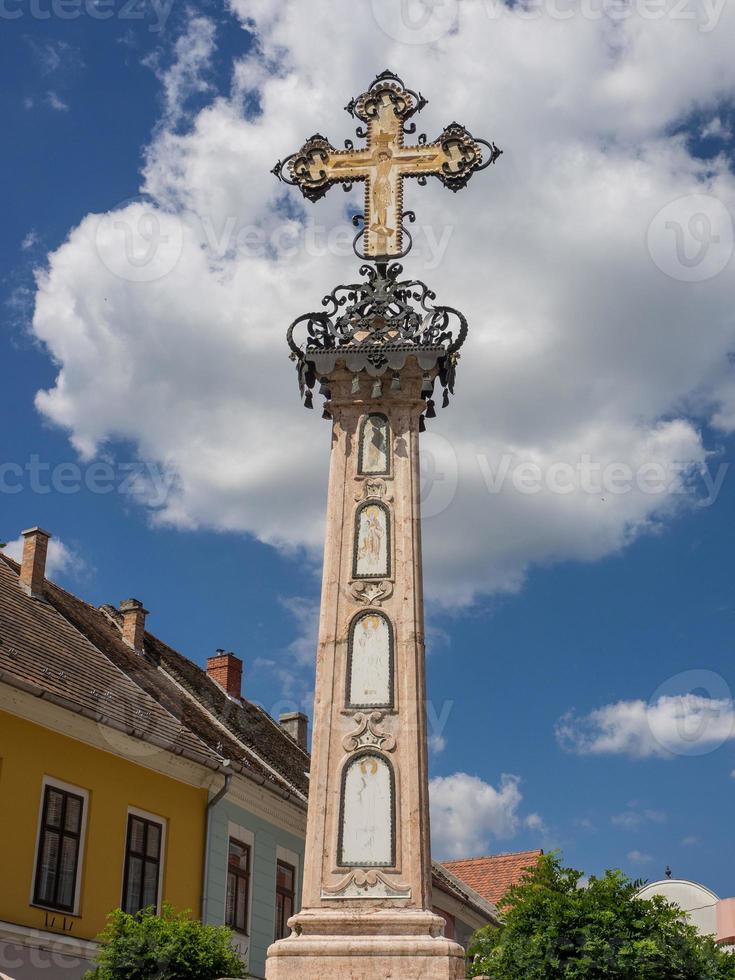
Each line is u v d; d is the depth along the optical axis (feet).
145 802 60.39
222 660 90.43
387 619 30.94
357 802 28.86
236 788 67.21
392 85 37.93
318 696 30.22
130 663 74.95
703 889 83.82
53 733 55.16
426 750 29.60
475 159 36.70
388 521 32.24
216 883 64.34
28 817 52.44
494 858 117.80
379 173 36.96
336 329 34.60
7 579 68.54
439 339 33.91
